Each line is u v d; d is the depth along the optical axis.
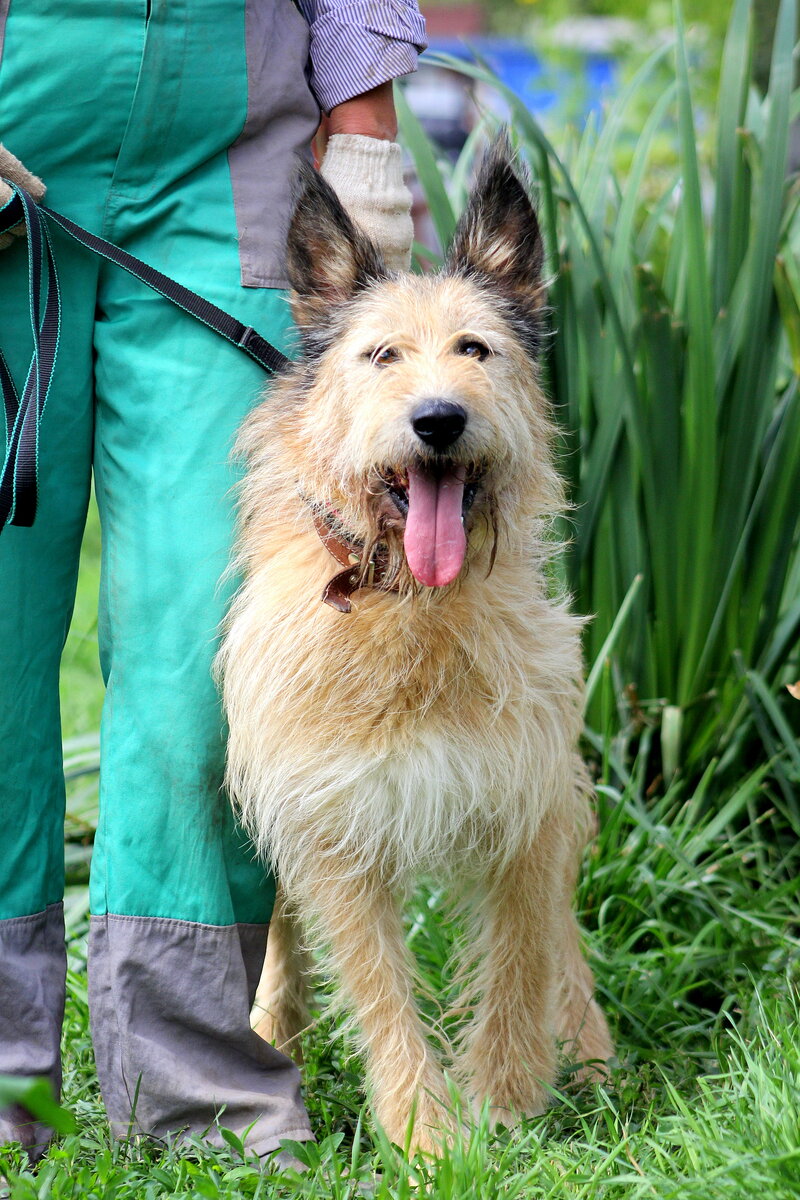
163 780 3.45
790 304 4.79
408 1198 2.82
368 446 3.40
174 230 3.51
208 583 3.49
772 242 4.78
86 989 4.33
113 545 3.54
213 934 3.44
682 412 5.09
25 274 3.44
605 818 5.00
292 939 4.16
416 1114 3.35
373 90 3.86
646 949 4.64
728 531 5.02
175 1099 3.38
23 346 3.45
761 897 4.59
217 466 3.52
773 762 4.87
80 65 3.31
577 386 5.09
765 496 5.01
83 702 7.02
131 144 3.40
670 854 4.71
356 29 3.75
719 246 5.12
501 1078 3.65
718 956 4.37
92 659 7.69
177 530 3.47
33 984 3.48
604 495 5.10
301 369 3.74
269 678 3.47
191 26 3.40
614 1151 2.96
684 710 5.12
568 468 5.09
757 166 5.09
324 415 3.62
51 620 3.56
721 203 5.09
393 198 3.94
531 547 3.83
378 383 3.45
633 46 12.44
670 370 4.93
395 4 3.79
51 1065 3.47
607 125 5.55
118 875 3.44
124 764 3.47
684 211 5.18
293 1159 3.27
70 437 3.52
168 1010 3.43
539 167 5.11
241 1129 3.37
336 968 3.66
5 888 3.49
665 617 5.11
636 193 5.30
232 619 3.55
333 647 3.46
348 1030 3.82
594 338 5.12
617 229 5.30
